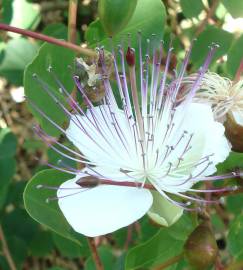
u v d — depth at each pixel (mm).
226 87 142
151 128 126
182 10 184
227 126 133
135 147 124
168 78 152
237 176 135
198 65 170
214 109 139
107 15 137
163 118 126
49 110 141
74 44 146
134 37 151
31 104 132
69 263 234
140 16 151
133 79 121
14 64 168
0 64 168
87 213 117
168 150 123
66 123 139
